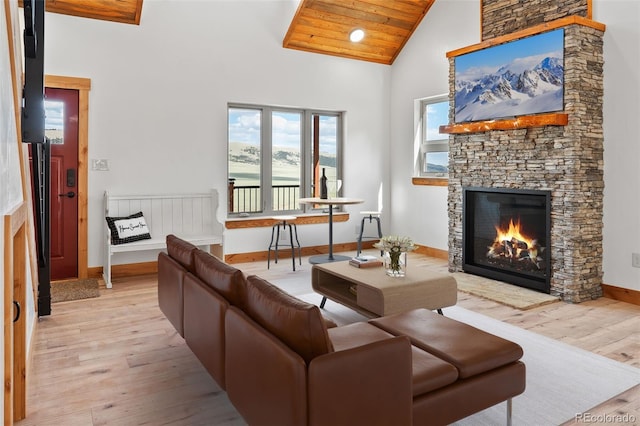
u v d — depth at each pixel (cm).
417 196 639
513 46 444
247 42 568
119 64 496
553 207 415
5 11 197
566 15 432
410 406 171
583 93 398
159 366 278
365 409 158
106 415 223
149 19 509
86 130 483
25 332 220
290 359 151
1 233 152
